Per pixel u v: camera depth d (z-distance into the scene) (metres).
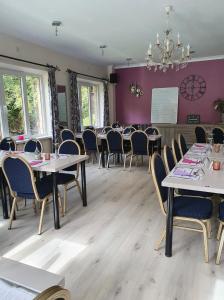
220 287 1.85
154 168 2.16
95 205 3.41
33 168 2.67
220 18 3.92
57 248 2.38
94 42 5.20
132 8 3.50
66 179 3.15
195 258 2.19
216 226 2.69
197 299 1.75
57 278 1.01
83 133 5.59
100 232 2.68
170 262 2.15
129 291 1.83
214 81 7.19
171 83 7.68
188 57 4.60
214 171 2.34
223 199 2.59
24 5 3.35
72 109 6.48
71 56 6.46
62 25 4.16
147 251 2.31
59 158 3.13
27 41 5.04
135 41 5.15
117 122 7.96
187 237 2.54
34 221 2.97
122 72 8.23
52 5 3.36
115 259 2.20
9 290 0.95
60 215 3.10
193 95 7.49
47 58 5.64
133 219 2.97
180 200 2.33
